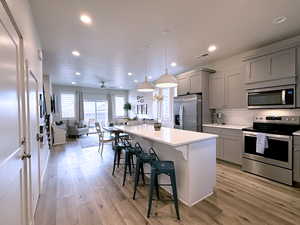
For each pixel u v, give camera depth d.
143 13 2.13
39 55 2.77
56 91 7.86
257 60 3.12
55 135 5.88
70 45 3.14
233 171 3.16
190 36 2.81
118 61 4.18
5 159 1.00
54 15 2.15
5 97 1.04
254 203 2.09
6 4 1.07
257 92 3.15
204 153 2.22
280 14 2.17
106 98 9.38
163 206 2.04
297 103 2.65
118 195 2.33
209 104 4.30
